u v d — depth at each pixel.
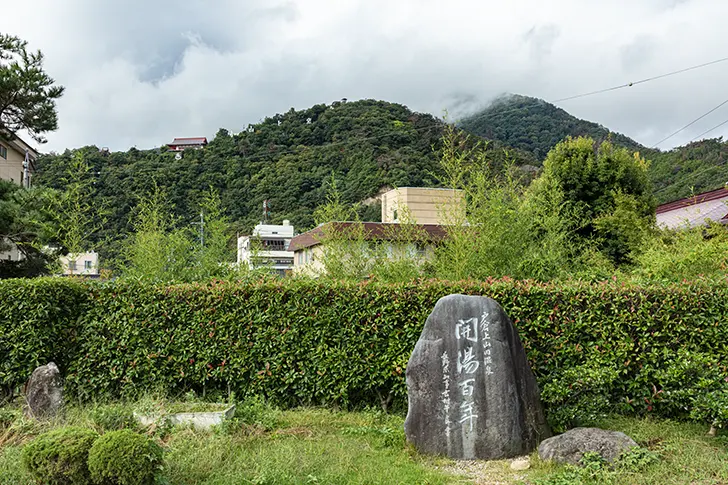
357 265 9.84
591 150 16.28
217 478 5.01
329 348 7.46
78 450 4.50
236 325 7.60
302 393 7.46
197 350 7.62
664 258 9.20
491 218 9.23
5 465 5.14
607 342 7.09
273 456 5.55
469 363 6.03
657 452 5.52
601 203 15.45
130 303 7.75
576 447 5.47
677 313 7.11
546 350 7.26
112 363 7.68
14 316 7.53
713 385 6.26
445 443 5.91
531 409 6.05
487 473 5.45
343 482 5.06
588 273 9.30
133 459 4.40
